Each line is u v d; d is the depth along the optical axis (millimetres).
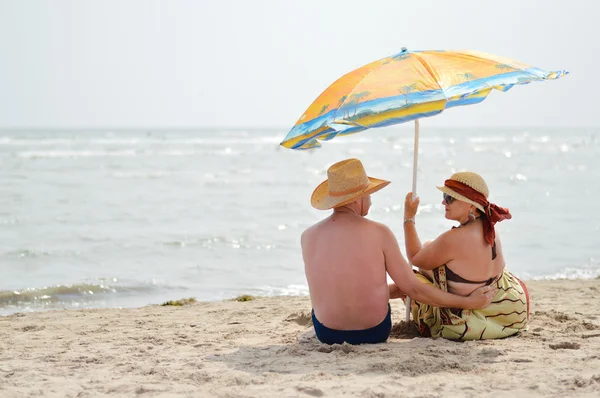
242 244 15898
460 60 5684
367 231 5793
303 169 44469
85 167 43938
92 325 7688
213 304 9258
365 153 67875
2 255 14125
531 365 5047
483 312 6027
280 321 7648
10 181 32625
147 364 5465
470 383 4613
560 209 22078
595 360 5145
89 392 4637
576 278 11977
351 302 5742
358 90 5457
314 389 4500
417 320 6434
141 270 12945
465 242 5840
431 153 67500
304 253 6051
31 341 6715
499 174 39250
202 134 144750
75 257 14094
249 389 4605
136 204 23844
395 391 4453
